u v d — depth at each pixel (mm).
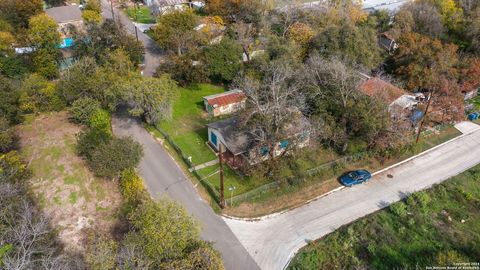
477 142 46000
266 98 41406
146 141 43812
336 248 30328
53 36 56844
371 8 84250
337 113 41281
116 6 92875
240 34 62750
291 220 33250
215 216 33219
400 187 37969
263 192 35844
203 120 48719
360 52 54031
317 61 46688
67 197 35062
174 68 55156
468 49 63875
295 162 38188
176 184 36906
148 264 23125
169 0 86062
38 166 39062
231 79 55156
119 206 34094
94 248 26078
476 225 33125
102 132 39500
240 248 30203
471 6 73375
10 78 52906
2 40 56188
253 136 39594
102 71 48469
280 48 53625
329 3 70812
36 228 27188
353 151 42000
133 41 60125
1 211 27688
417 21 68250
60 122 47188
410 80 50875
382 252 30016
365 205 35375
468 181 39094
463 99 49500
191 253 24234
